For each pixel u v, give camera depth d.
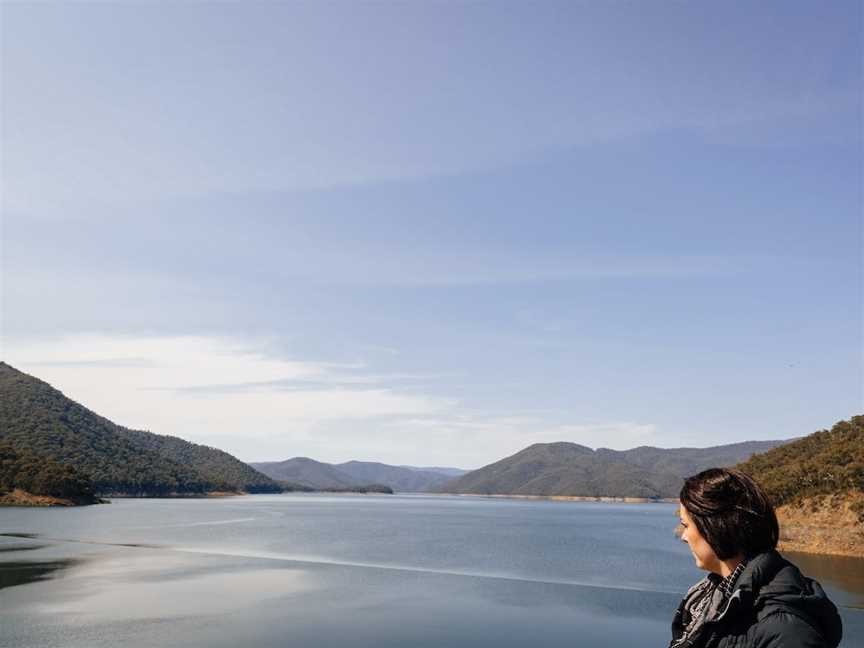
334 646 27.52
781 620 2.54
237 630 29.94
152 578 45.66
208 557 59.72
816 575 47.59
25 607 34.66
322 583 44.88
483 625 31.88
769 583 2.69
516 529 121.06
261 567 52.97
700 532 2.94
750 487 2.93
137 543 73.06
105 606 35.06
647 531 120.12
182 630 29.81
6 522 104.75
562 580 48.50
